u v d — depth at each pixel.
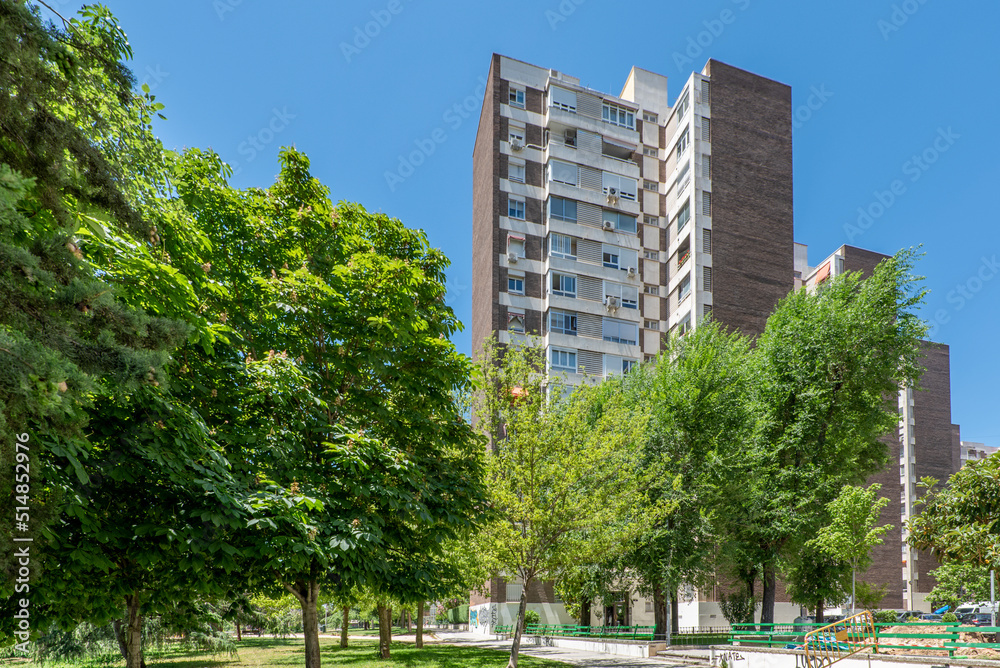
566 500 20.67
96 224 7.66
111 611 10.50
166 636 27.31
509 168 52.69
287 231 13.78
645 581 29.67
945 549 10.31
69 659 24.81
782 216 53.38
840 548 29.44
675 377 30.50
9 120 6.32
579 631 35.31
